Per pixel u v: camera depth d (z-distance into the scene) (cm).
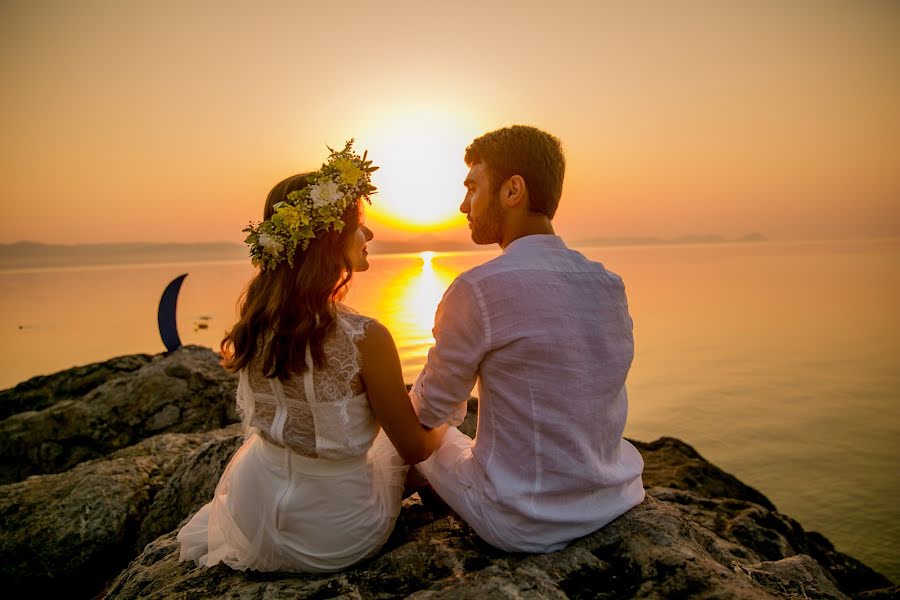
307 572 203
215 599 187
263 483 197
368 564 202
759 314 9106
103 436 626
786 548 392
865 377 4634
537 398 173
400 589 183
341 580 190
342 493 194
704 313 9369
